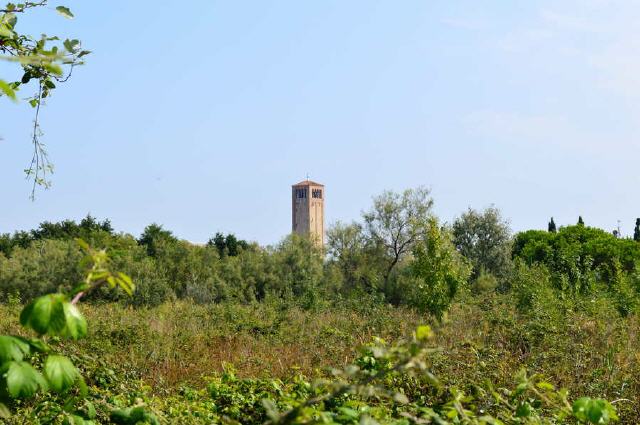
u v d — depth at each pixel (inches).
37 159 225.5
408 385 237.9
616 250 1387.8
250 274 1437.0
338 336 549.6
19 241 1638.8
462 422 133.0
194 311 790.5
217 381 285.1
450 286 798.5
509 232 1633.9
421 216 1561.3
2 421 197.2
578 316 569.9
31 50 190.5
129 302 1072.2
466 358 332.2
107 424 197.5
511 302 753.0
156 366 462.3
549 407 199.0
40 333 85.8
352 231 1610.5
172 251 1385.3
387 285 1448.1
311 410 110.6
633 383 320.8
